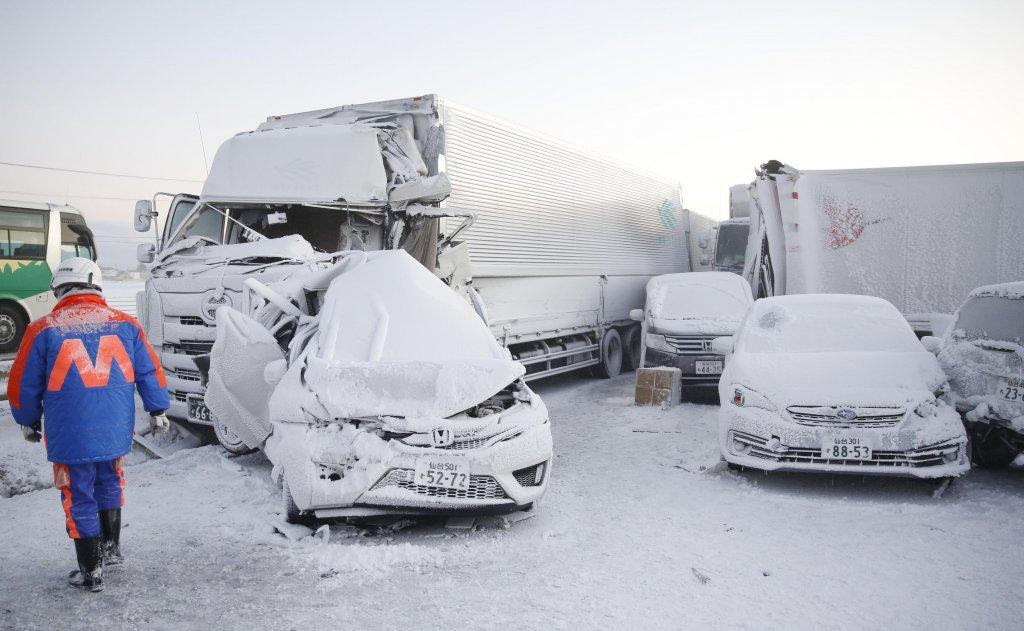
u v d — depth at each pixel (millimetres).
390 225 9195
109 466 4273
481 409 5203
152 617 3611
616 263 15930
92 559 3922
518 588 4051
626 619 3652
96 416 3955
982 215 10898
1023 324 6527
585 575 4250
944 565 4418
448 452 4820
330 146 9156
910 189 11148
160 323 7887
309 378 5199
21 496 5801
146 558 4449
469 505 4824
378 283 6188
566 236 13562
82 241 16219
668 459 7340
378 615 3672
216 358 5922
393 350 5566
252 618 3619
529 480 5176
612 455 7586
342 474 4848
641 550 4691
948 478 5961
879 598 3932
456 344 5746
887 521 5305
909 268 11172
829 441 5910
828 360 6660
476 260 10609
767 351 7109
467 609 3756
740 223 19719
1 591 3916
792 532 5062
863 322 7375
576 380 15023
